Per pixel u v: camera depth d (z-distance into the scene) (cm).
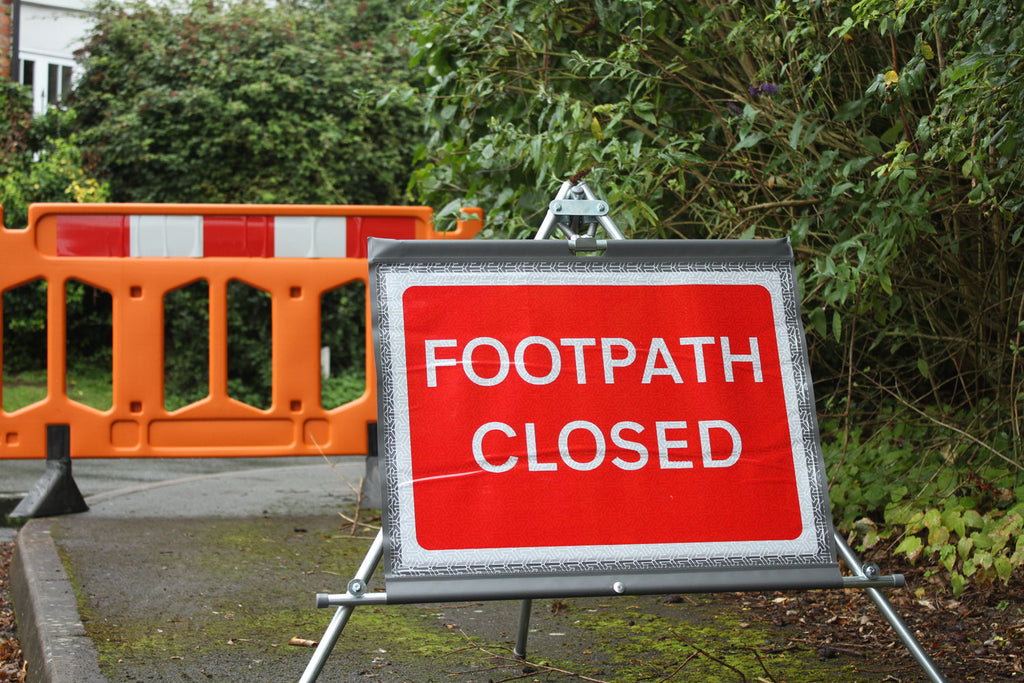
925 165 359
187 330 1166
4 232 484
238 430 502
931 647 300
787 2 370
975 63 278
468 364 226
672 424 229
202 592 352
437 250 233
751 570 220
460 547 213
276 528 461
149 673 270
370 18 1501
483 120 482
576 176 254
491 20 432
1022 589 347
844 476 394
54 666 272
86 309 1303
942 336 419
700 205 416
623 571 216
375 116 1310
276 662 283
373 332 224
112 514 489
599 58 429
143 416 493
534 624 323
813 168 389
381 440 218
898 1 305
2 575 426
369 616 330
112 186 1297
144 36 1306
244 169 1280
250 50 1284
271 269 501
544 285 235
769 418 233
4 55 1541
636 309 237
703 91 446
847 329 435
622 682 270
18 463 742
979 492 363
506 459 221
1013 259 393
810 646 302
